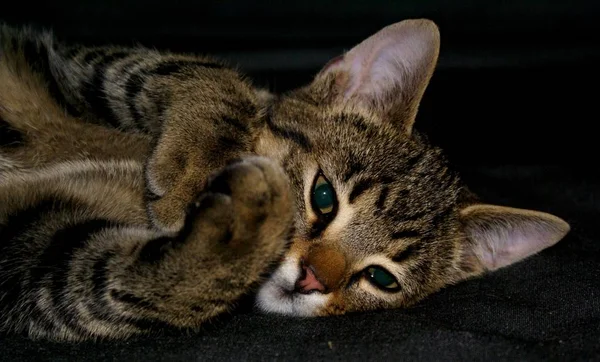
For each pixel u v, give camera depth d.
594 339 0.34
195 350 0.33
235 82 0.40
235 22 0.60
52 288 0.34
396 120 0.42
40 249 0.34
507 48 0.59
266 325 0.36
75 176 0.37
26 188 0.36
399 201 0.40
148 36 0.58
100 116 0.40
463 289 0.41
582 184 0.52
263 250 0.33
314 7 0.60
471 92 0.56
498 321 0.36
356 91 0.42
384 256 0.40
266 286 0.39
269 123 0.39
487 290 0.40
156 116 0.39
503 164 0.55
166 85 0.39
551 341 0.34
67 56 0.41
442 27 0.59
